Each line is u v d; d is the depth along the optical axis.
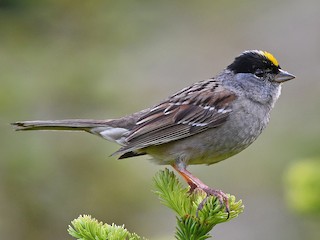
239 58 9.55
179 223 6.82
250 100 9.34
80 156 12.67
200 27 17.53
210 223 6.77
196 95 9.28
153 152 9.22
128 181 12.84
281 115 14.90
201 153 9.13
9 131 12.63
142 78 14.51
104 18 13.59
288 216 14.33
